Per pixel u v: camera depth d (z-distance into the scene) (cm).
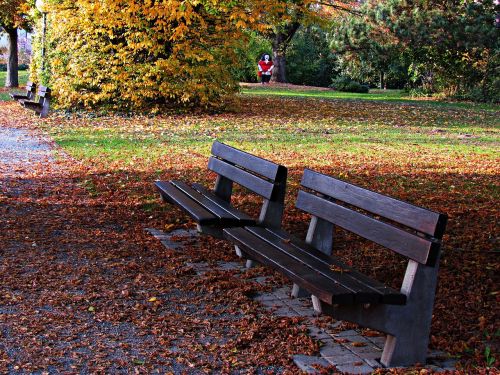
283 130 1606
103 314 451
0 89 2950
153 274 543
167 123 1700
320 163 1148
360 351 408
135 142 1351
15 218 711
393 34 3086
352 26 3231
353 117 1970
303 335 428
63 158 1131
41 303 466
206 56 1875
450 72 3056
